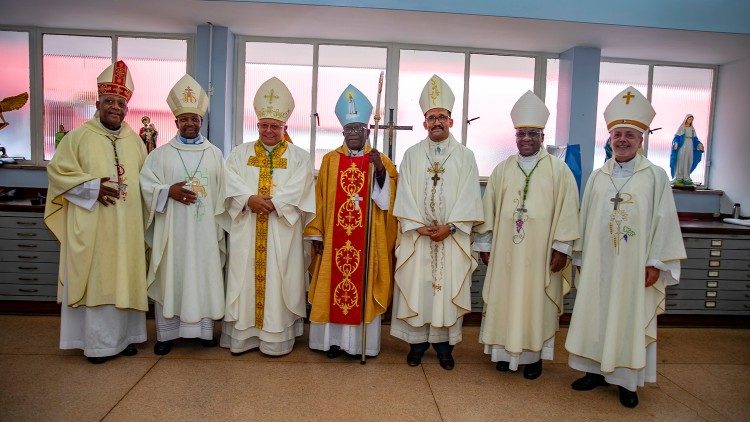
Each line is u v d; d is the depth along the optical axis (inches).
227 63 192.1
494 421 108.8
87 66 201.6
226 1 162.9
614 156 121.3
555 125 212.1
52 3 169.5
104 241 128.7
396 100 207.3
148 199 132.6
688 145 211.9
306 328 169.0
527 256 126.9
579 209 128.8
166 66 203.0
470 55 208.5
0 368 126.3
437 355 142.9
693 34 177.9
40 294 169.2
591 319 119.6
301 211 137.3
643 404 119.6
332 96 207.0
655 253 115.0
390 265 138.9
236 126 203.6
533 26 175.9
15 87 200.2
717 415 115.2
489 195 135.6
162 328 136.7
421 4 164.4
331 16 174.1
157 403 110.4
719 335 175.3
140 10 174.1
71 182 125.0
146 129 182.2
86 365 129.3
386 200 134.0
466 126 210.7
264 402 112.6
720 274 182.1
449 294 130.3
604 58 214.2
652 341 117.6
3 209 166.1
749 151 202.4
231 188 131.5
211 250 136.6
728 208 211.8
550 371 137.4
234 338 136.3
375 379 126.9
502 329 130.0
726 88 215.6
